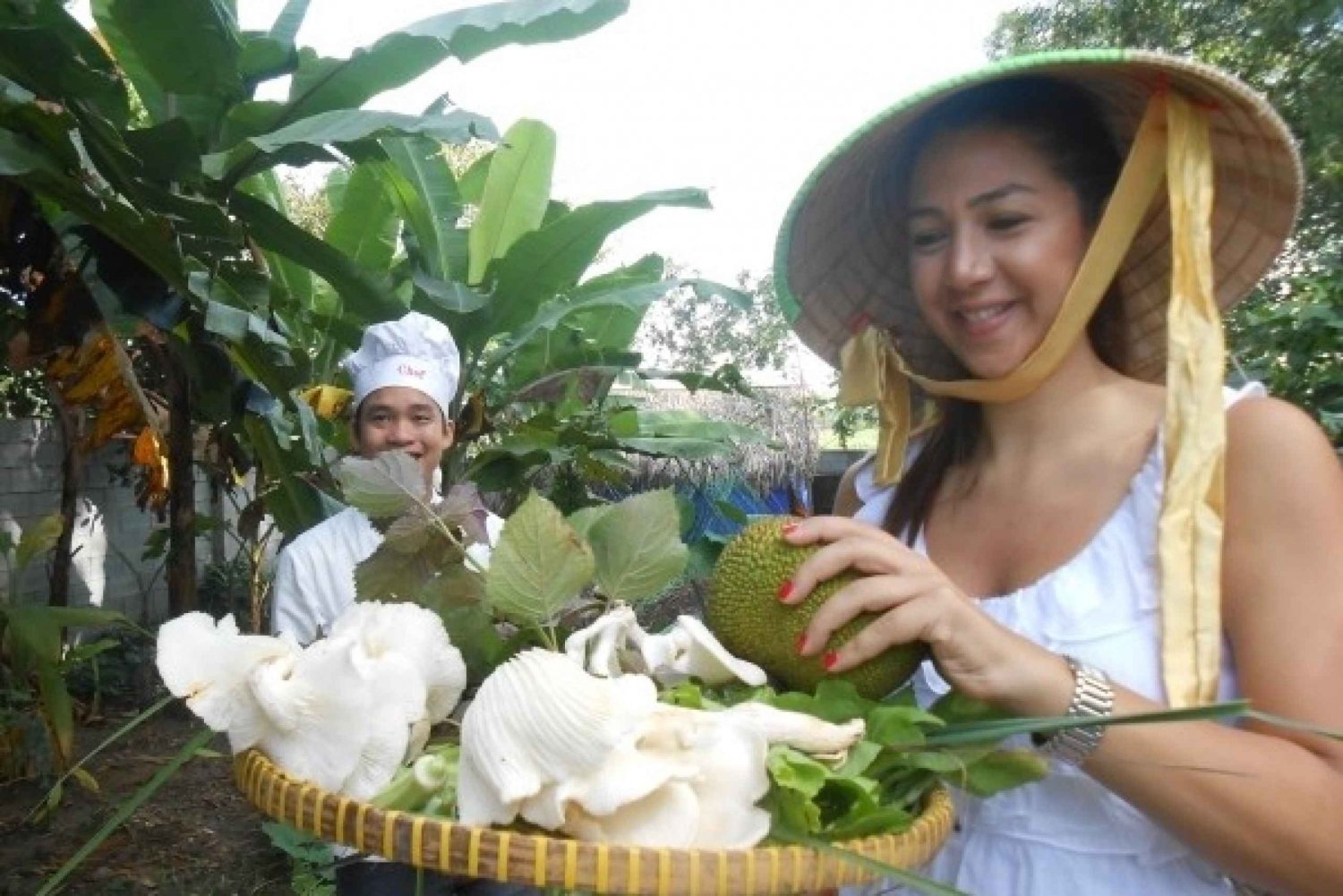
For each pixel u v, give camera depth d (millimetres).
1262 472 1185
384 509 1166
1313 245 7934
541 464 5977
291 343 5090
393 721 938
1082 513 1311
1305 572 1142
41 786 5266
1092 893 1221
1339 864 1066
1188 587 1170
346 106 4129
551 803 847
